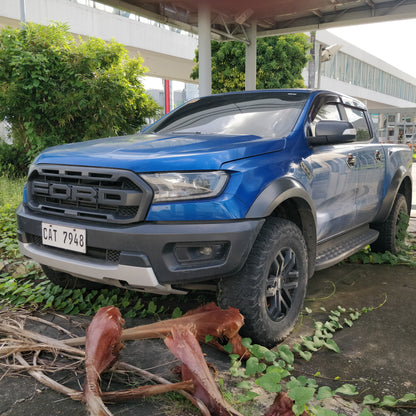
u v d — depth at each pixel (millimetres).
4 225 5152
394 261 4250
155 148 2447
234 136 2809
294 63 16688
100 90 8609
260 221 2268
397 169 4441
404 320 2951
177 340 1765
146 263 2127
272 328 2408
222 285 2314
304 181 2756
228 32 11781
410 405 1975
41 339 2244
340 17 12258
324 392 1794
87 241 2277
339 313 2879
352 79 41969
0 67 8125
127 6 9906
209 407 1661
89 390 1573
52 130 8758
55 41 8695
